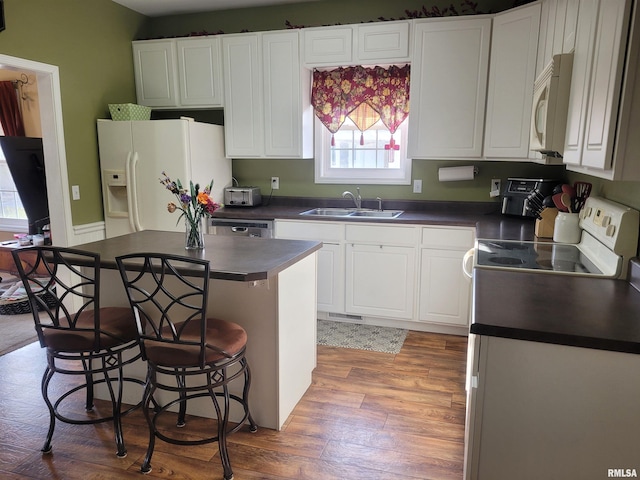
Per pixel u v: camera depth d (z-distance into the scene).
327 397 2.63
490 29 3.29
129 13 4.17
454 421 2.40
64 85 3.56
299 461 2.10
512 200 3.52
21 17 3.20
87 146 3.82
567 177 3.39
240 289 2.24
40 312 3.96
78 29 3.65
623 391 1.32
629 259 1.86
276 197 4.43
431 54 3.47
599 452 1.37
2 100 5.07
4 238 5.34
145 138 3.77
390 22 3.54
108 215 3.99
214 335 2.02
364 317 3.78
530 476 1.43
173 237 2.73
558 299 1.61
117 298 2.47
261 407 2.33
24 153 4.19
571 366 1.34
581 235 2.54
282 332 2.27
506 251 2.37
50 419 2.26
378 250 3.59
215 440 1.99
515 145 3.22
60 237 3.66
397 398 2.62
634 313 1.47
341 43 3.69
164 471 2.04
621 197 2.07
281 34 3.82
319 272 3.77
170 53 4.11
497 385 1.40
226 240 2.65
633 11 1.27
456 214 3.79
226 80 4.03
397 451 2.16
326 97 4.05
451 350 3.27
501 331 1.35
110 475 2.02
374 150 4.16
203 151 3.95
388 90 3.90
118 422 2.15
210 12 4.27
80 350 2.03
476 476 1.47
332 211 4.05
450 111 3.50
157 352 1.93
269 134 4.02
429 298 3.53
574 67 1.87
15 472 2.03
